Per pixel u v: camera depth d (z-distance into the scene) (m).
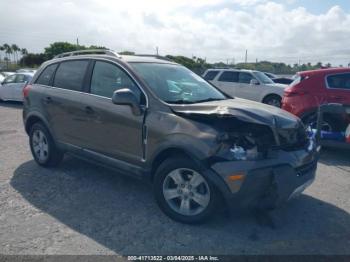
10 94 15.24
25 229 3.60
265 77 14.78
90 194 4.58
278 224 3.82
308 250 3.32
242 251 3.28
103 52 4.94
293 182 3.52
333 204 4.42
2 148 6.97
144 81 4.20
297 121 4.08
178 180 3.77
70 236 3.48
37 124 5.56
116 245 3.33
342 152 7.20
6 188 4.74
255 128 3.65
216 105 3.94
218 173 3.42
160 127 3.83
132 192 4.67
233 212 3.89
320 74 7.31
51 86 5.39
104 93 4.55
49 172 5.43
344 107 6.44
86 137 4.74
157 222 3.81
